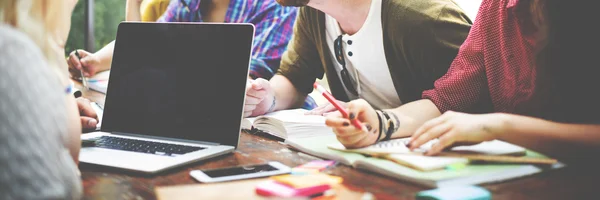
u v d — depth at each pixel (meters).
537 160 0.85
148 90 1.17
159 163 0.91
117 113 1.19
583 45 0.96
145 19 2.26
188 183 0.83
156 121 1.14
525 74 1.12
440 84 1.21
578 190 0.76
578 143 0.91
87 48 2.80
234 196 0.69
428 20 1.30
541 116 1.06
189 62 1.15
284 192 0.69
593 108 0.95
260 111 1.43
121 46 1.22
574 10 0.96
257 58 1.84
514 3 1.09
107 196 0.77
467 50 1.21
